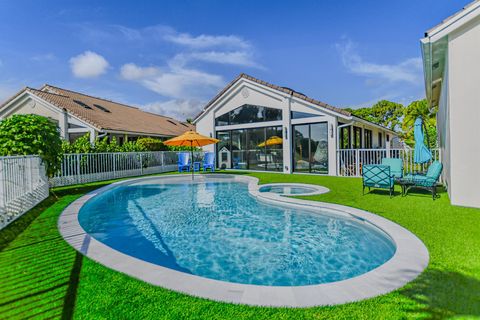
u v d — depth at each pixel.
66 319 2.64
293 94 16.22
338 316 2.61
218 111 20.16
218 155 20.50
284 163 16.72
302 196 8.90
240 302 2.86
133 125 23.47
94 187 11.90
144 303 2.87
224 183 14.29
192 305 2.82
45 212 7.16
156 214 8.41
